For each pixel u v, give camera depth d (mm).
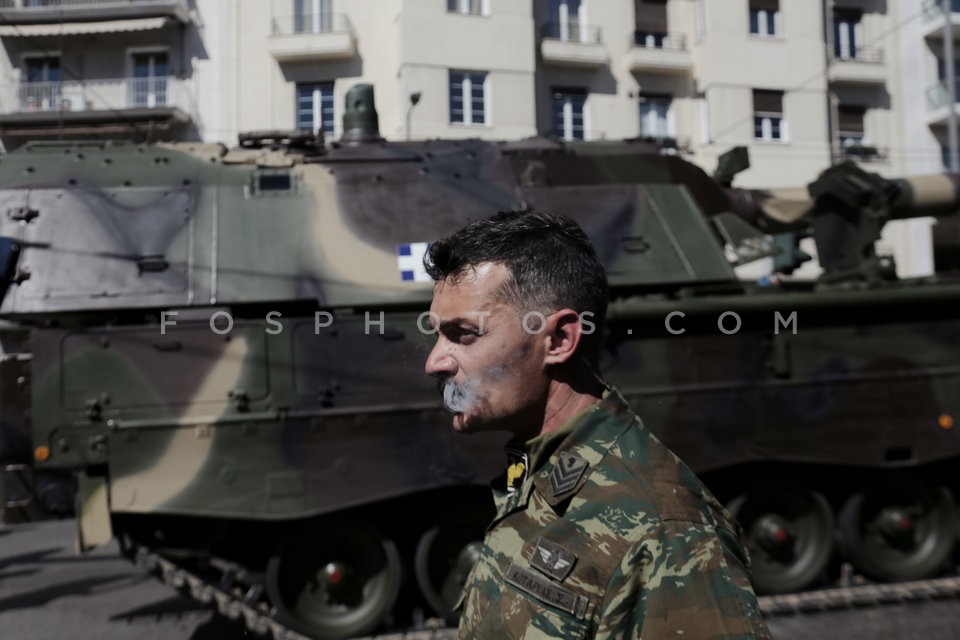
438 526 6168
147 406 5715
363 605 6098
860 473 6945
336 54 18375
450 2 18266
